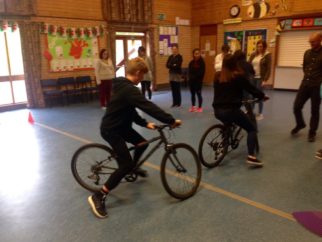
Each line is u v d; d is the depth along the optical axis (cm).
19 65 688
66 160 352
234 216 228
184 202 251
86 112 633
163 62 979
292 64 843
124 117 229
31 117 543
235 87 288
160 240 201
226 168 318
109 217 230
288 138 417
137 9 870
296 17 802
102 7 788
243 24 915
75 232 212
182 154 334
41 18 674
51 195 267
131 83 228
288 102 682
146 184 284
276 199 252
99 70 652
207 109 622
